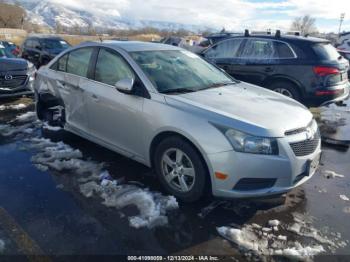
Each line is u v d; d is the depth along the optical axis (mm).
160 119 3529
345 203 3723
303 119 3514
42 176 4121
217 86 4262
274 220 3352
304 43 6750
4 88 7414
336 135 6117
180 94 3734
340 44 16297
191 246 2973
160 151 3625
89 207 3484
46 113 5684
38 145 5090
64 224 3199
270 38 7148
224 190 3221
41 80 5453
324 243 3047
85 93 4477
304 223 3330
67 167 4363
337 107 8375
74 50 4918
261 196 3215
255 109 3523
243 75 7457
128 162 4547
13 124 6160
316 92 6551
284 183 3232
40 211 3395
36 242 2949
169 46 4855
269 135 3137
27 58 15914
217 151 3162
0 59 7773
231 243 3021
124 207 3488
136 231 3133
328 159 5035
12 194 3699
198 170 3336
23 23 82625
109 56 4336
